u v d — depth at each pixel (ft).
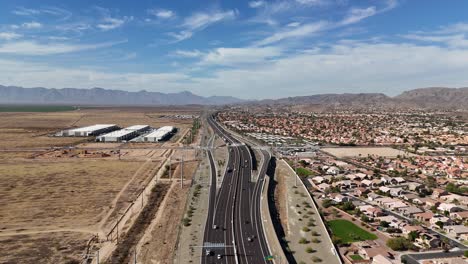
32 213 445.37
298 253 352.90
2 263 317.42
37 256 332.60
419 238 378.94
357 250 361.51
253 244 366.63
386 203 497.05
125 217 438.81
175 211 463.83
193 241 371.76
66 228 401.90
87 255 336.49
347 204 487.20
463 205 502.79
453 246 368.07
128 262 326.24
